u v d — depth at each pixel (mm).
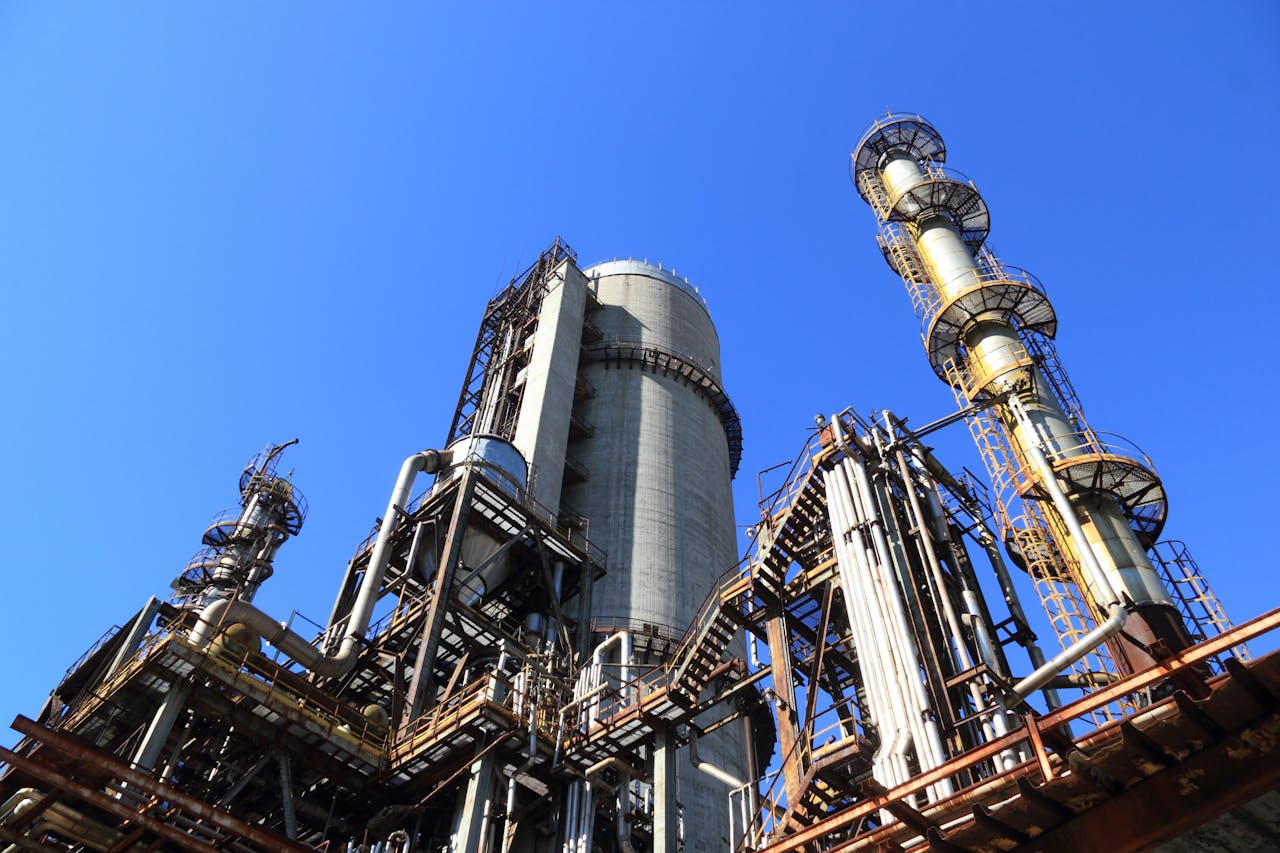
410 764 30062
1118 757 10742
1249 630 10602
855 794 22984
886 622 25016
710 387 63312
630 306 66062
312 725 29297
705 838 38406
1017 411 32438
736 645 48000
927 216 44188
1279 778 10008
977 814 11672
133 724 29734
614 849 31172
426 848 29891
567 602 43031
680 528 52656
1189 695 10727
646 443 56625
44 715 38469
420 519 40938
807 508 29797
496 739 29109
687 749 40406
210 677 28172
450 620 37625
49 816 21188
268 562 59781
